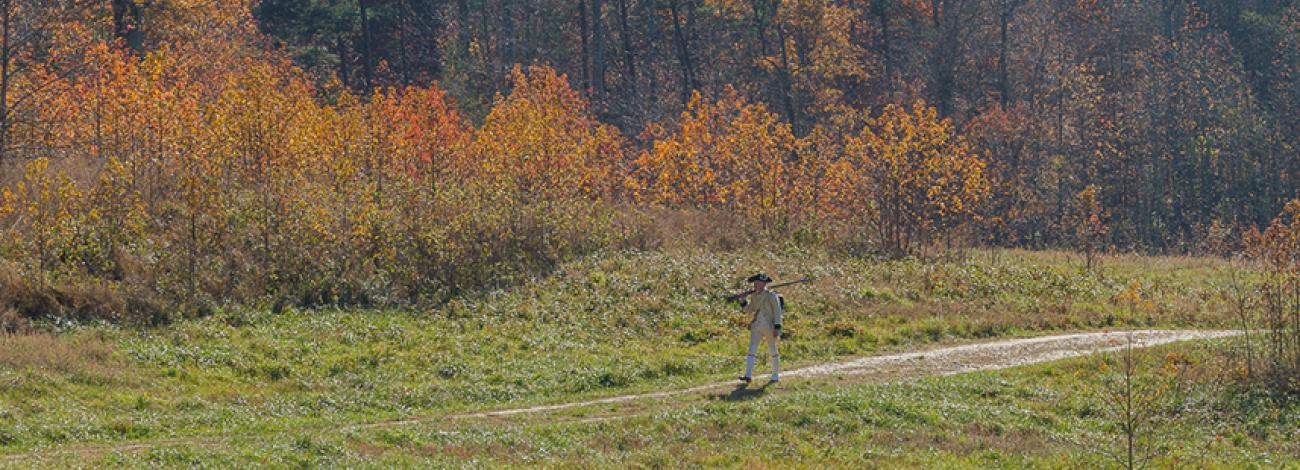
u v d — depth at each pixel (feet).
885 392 70.69
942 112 257.34
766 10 257.55
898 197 144.15
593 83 261.03
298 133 115.75
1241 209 252.01
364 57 243.40
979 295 114.01
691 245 125.80
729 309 99.86
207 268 92.53
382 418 65.10
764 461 55.36
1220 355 82.79
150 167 108.68
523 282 103.45
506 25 266.36
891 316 100.17
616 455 56.03
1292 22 297.33
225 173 110.22
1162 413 69.46
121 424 59.16
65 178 94.12
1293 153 255.70
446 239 103.91
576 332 90.48
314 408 67.36
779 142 152.97
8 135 125.49
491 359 81.35
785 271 116.06
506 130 136.05
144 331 79.66
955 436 62.23
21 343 71.15
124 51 139.85
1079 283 123.65
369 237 102.53
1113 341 93.20
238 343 79.46
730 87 173.37
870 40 282.97
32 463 48.78
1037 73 276.62
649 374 78.84
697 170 150.82
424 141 134.10
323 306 91.20
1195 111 260.62
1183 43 284.00
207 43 170.60
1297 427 68.64
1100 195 251.60
